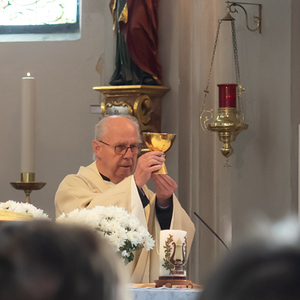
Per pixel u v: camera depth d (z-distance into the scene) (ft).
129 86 47.01
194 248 46.52
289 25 36.68
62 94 52.24
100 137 34.71
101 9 52.29
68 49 52.60
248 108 40.47
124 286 5.15
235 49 42.04
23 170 40.47
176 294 19.89
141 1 47.01
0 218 20.99
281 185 36.63
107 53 51.78
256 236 4.99
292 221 5.13
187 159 48.21
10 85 52.75
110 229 21.70
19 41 53.21
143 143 47.29
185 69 48.65
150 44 47.62
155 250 30.45
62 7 53.83
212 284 4.76
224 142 39.88
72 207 32.07
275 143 37.45
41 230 5.12
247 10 41.11
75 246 5.02
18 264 4.88
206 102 46.80
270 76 38.32
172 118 48.39
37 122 52.21
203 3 47.39
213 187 46.11
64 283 4.87
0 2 54.24
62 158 51.67
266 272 4.65
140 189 30.68
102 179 34.53
